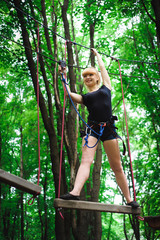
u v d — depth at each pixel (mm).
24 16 10953
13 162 20422
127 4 12086
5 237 18438
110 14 13047
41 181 18750
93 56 13578
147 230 16922
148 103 13680
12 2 11016
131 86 13273
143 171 17000
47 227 18328
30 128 16672
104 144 3385
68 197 2898
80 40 16531
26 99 19062
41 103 11188
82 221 12164
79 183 3029
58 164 11250
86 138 3250
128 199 3471
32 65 11102
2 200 16922
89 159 3211
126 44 15500
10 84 18734
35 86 11078
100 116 3344
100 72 3705
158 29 10188
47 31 11883
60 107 11016
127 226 19531
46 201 17375
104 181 19109
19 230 19844
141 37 15383
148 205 16266
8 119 20188
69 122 12172
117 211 3281
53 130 11305
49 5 12891
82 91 14047
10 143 19938
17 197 17891
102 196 17953
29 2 11055
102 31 16406
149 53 14336
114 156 3408
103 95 3404
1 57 13141
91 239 12406
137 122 17734
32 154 18781
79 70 14734
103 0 12656
